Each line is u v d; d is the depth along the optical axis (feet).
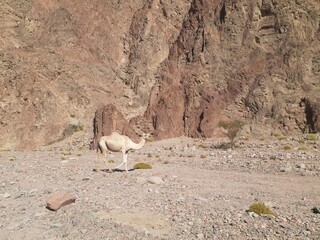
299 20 205.36
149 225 38.06
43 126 225.15
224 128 167.32
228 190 56.39
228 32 217.77
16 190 60.64
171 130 194.29
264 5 215.10
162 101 205.16
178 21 294.66
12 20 291.17
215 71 206.28
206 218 39.83
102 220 39.63
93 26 301.43
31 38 290.15
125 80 278.05
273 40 206.28
